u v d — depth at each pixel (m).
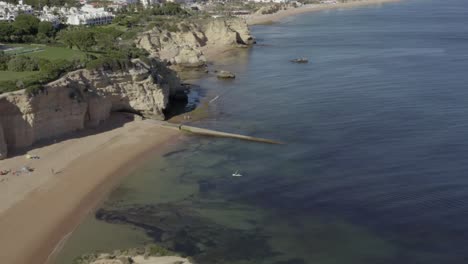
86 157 69.50
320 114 87.31
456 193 56.22
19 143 69.25
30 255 47.12
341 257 46.12
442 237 48.28
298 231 50.59
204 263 45.59
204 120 87.44
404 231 49.69
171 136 78.94
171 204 56.91
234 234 50.41
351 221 52.00
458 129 75.75
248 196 58.31
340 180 61.19
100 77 81.44
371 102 92.69
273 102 97.06
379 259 45.56
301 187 59.94
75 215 54.38
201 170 65.94
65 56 91.25
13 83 70.31
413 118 82.06
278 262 45.66
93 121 80.69
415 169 62.88
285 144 74.19
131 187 61.25
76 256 46.78
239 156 70.38
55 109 73.69
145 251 46.44
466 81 106.19
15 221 52.72
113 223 52.91
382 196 56.69
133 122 84.38
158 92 88.38
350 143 72.81
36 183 61.06
